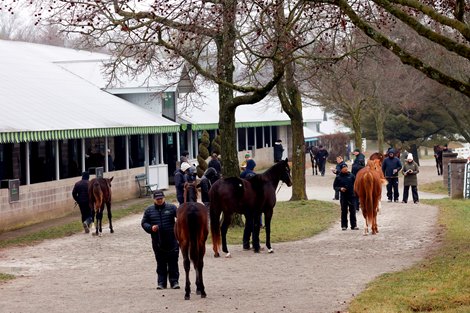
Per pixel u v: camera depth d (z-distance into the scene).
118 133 35.25
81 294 15.14
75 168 37.09
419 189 44.00
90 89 42.16
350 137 71.19
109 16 21.53
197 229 14.19
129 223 28.64
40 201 29.78
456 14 15.98
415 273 15.66
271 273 17.09
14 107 30.45
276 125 64.06
